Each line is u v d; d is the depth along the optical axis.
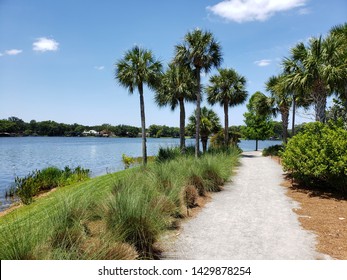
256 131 42.19
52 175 18.66
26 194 13.20
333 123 11.77
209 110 36.12
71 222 5.39
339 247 5.39
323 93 14.45
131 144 97.25
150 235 5.35
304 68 14.99
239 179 13.96
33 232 4.40
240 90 30.22
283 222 7.12
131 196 5.93
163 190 8.27
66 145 89.62
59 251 4.12
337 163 9.46
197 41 20.23
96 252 4.30
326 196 9.80
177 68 23.66
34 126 182.25
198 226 6.89
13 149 66.50
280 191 11.04
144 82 20.23
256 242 5.79
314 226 6.71
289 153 11.47
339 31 17.59
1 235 4.23
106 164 33.84
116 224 5.21
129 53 19.70
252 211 8.22
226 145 28.06
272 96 30.48
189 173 10.51
